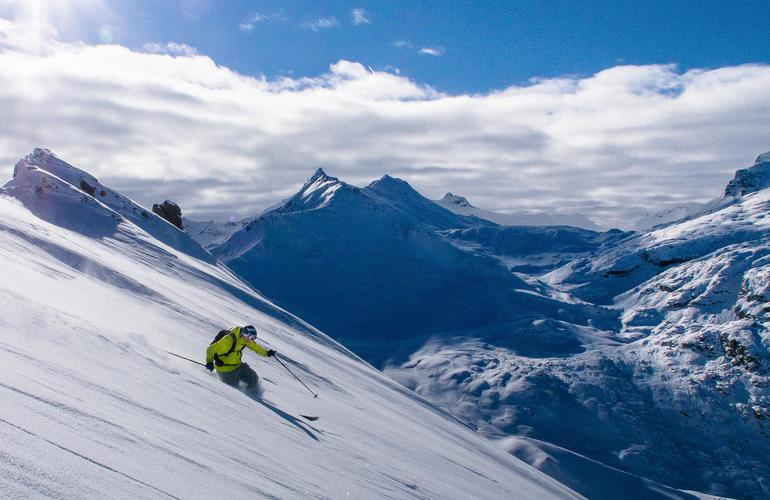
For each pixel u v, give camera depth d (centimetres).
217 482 375
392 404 2308
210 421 562
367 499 562
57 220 3653
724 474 8356
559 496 2205
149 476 327
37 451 288
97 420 384
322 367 2336
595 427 9450
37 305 777
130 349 780
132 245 3662
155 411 491
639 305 15762
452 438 2173
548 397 10181
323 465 635
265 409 841
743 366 10756
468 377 11244
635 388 10850
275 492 416
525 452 7519
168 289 2356
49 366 477
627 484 7050
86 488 272
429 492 837
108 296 1512
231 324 2122
